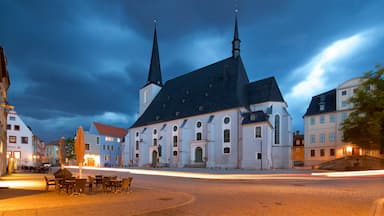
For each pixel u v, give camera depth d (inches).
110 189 693.3
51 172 1626.5
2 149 1229.7
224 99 2379.4
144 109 3518.7
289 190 701.3
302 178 1071.0
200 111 2498.8
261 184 864.3
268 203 504.1
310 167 2170.3
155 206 466.0
